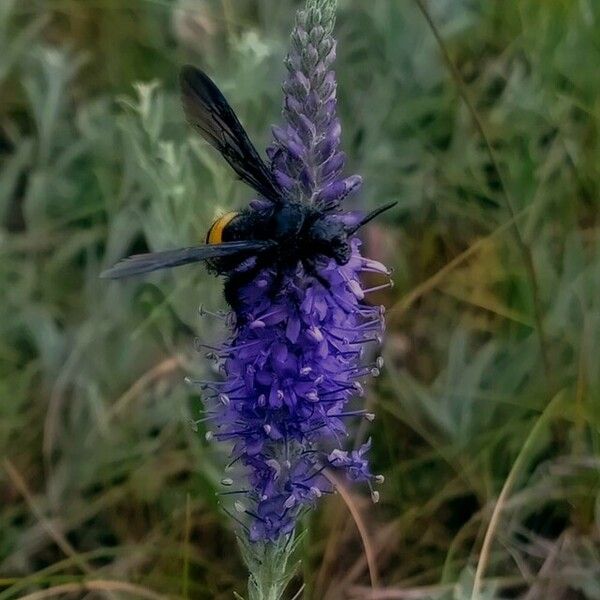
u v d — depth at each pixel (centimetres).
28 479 27
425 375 28
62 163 29
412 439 27
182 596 25
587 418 26
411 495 27
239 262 20
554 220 29
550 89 29
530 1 30
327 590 25
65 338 27
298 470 21
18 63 31
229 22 30
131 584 25
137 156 26
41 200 28
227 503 25
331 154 20
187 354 27
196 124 20
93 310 27
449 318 28
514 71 29
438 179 29
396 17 30
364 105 29
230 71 28
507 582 25
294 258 19
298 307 20
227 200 26
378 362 21
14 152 30
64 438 26
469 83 30
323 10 20
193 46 31
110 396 27
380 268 20
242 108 28
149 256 18
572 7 30
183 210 26
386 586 26
